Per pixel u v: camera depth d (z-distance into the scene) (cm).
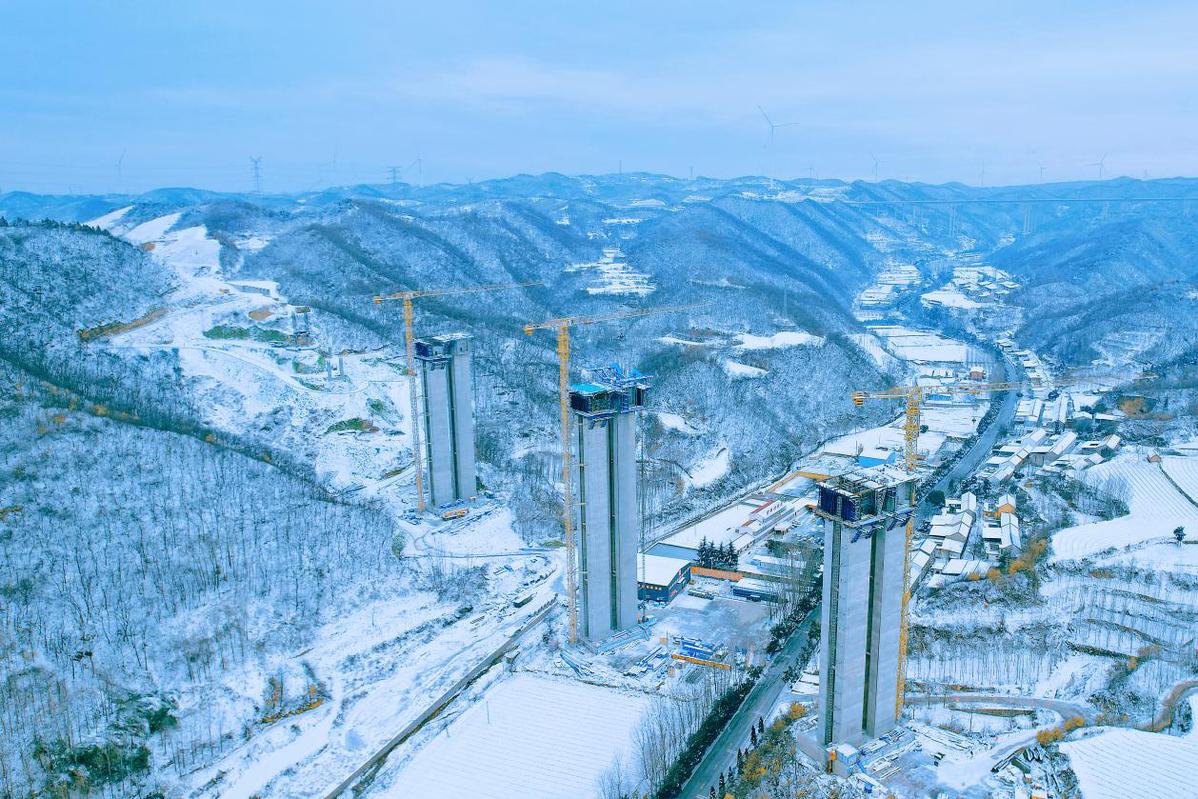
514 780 15225
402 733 16838
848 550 14175
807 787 14462
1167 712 16500
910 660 18625
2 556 18562
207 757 16038
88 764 15088
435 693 18188
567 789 14912
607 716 17075
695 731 16200
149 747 15838
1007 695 17362
